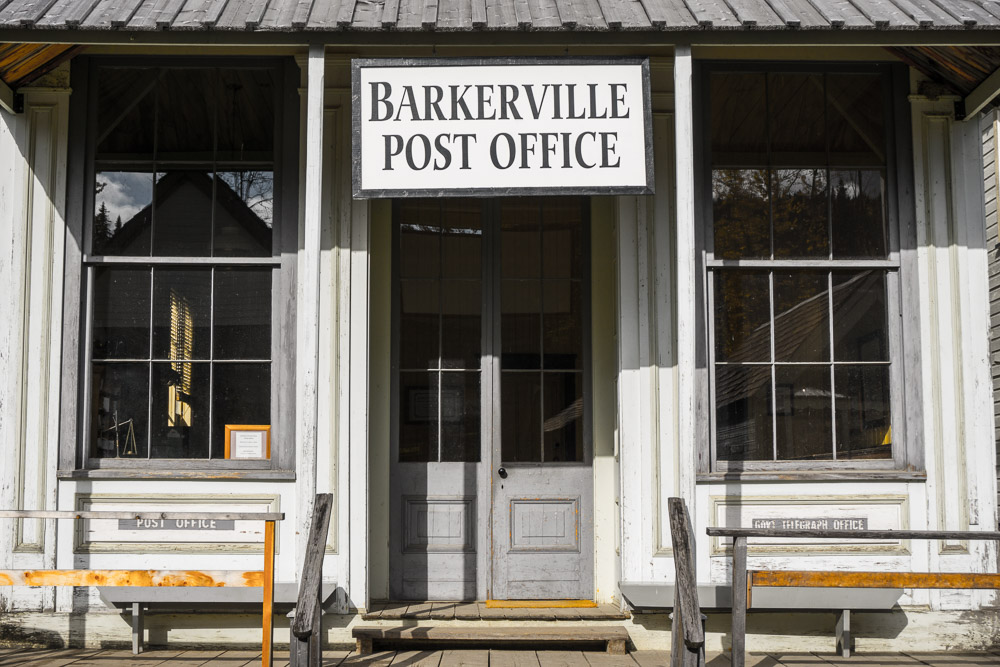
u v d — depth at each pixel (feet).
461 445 18.11
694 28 13.35
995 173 22.18
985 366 16.83
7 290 16.39
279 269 16.79
